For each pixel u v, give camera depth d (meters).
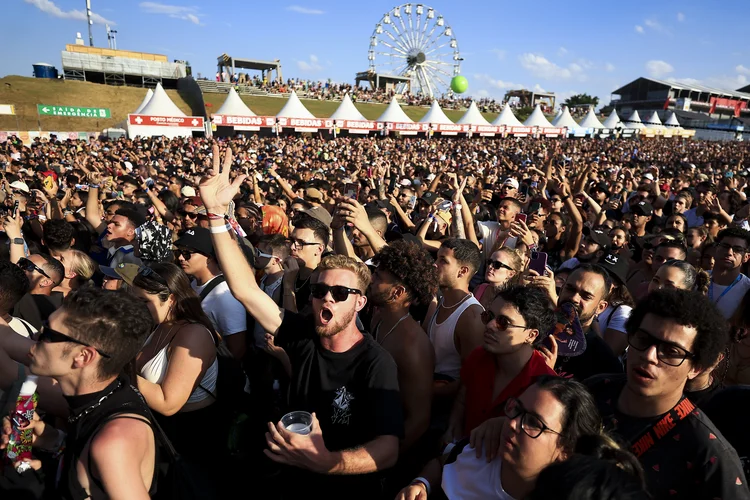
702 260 4.66
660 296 1.78
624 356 3.25
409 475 2.69
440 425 2.92
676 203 7.89
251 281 2.45
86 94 44.59
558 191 7.66
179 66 52.81
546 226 6.37
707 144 56.06
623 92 109.25
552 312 2.34
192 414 2.49
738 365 2.46
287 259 3.45
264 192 9.04
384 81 75.94
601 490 1.12
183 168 16.92
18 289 2.73
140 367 2.43
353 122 40.22
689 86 105.06
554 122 53.00
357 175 14.44
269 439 1.92
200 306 2.55
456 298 2.97
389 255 2.52
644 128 63.19
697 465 1.67
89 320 1.69
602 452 1.45
